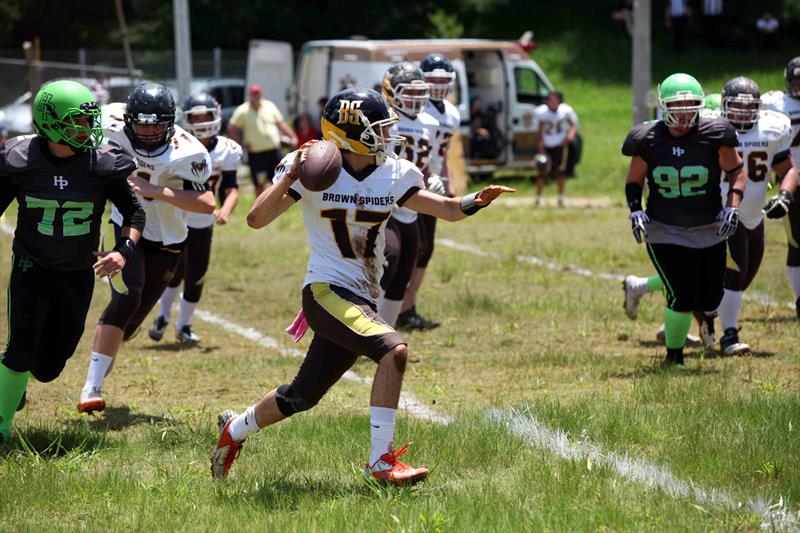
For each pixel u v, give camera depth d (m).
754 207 26.55
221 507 15.43
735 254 26.02
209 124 26.84
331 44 70.69
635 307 27.84
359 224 15.86
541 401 20.94
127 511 15.52
